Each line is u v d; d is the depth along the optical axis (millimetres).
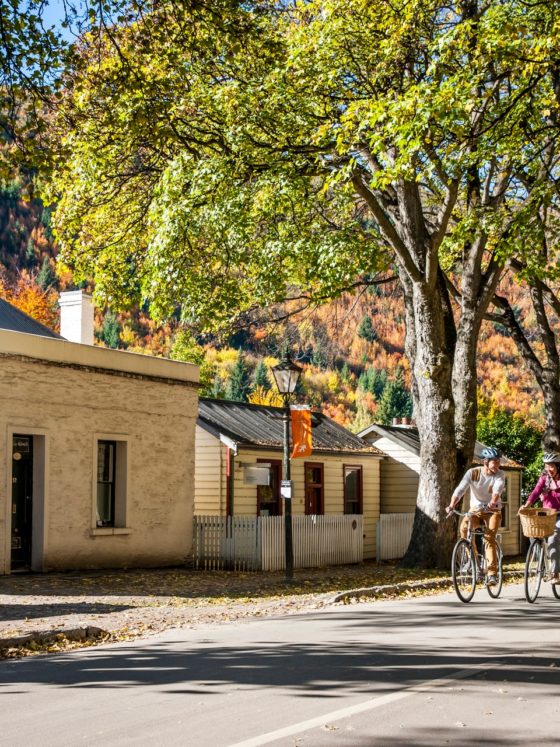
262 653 9938
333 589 18781
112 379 23859
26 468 21938
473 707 7188
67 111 16812
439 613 13805
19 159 15156
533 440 46062
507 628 11906
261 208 23703
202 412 28609
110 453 24203
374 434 35844
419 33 21609
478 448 40375
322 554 27219
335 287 25250
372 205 22547
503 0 20172
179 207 22719
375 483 34812
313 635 11430
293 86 22922
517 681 8211
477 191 25438
